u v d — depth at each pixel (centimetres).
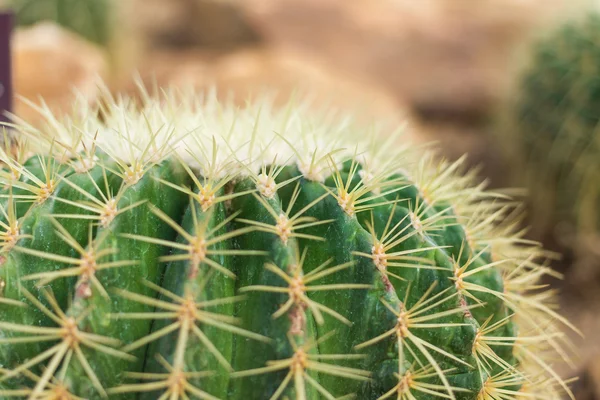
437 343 38
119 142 39
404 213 39
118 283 35
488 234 47
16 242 36
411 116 129
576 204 86
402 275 38
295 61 112
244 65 108
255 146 40
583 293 82
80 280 35
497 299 41
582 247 86
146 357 36
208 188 37
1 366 35
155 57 161
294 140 42
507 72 101
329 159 39
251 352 36
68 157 39
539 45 90
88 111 44
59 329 34
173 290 35
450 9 159
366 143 45
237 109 44
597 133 83
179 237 36
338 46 155
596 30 85
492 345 41
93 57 98
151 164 37
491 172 108
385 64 150
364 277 37
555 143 86
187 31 171
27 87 82
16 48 85
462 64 149
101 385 35
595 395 57
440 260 39
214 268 36
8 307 35
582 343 69
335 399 36
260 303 36
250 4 166
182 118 44
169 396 35
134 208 36
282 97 94
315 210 38
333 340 37
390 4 162
